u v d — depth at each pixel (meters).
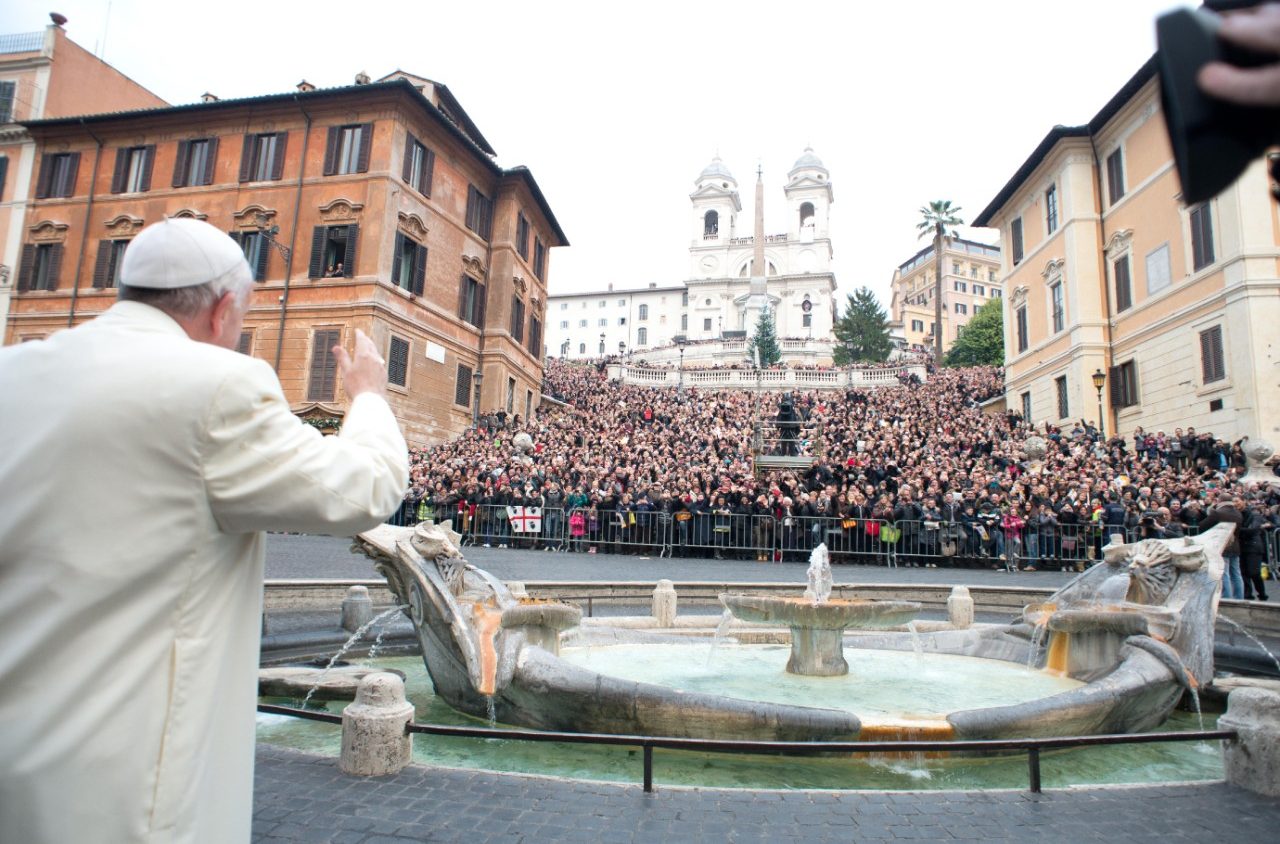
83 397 1.51
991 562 17.59
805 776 5.01
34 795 1.38
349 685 6.67
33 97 33.88
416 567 6.02
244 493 1.55
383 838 3.40
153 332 1.67
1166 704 6.10
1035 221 34.44
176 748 1.48
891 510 18.16
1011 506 17.95
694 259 104.44
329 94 28.83
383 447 1.86
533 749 5.45
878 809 3.88
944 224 62.69
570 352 114.75
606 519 19.44
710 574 15.16
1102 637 7.11
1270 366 22.53
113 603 1.46
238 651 1.68
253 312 29.02
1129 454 24.23
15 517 1.46
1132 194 28.52
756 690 6.76
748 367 54.56
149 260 1.75
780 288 99.19
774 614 7.43
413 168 30.27
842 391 49.50
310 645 8.28
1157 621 6.68
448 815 3.68
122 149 32.06
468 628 5.69
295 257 29.09
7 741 1.40
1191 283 25.33
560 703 5.32
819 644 7.51
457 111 35.75
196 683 1.53
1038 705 5.29
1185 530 15.84
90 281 31.66
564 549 19.48
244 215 29.77
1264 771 4.17
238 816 1.66
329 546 17.50
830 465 23.28
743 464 23.52
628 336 112.31
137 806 1.42
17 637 1.44
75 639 1.45
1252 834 3.62
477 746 5.52
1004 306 37.66
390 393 28.62
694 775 5.00
